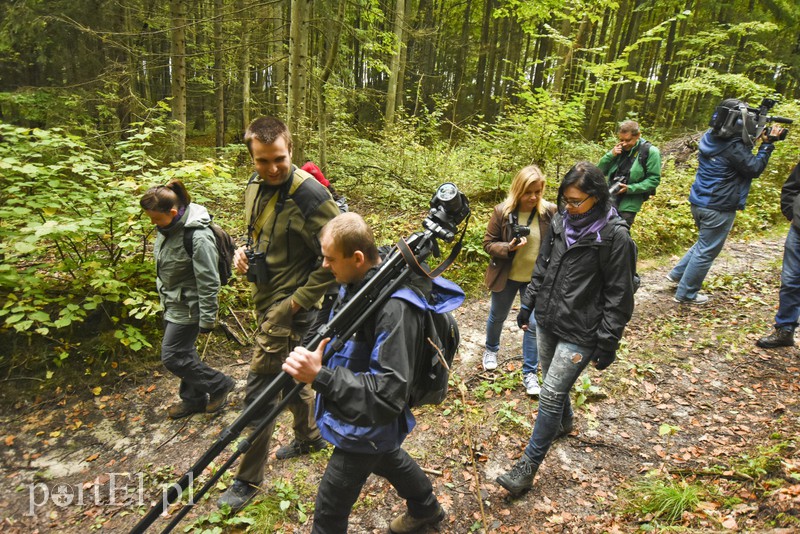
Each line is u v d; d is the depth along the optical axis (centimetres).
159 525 241
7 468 280
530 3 815
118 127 804
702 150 422
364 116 1339
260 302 247
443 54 2305
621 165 465
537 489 257
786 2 1403
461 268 532
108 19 869
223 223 518
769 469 237
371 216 619
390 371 152
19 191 355
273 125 216
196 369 311
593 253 221
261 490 259
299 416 271
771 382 331
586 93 682
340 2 686
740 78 978
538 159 684
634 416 313
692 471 255
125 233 398
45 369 350
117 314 392
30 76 962
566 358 231
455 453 287
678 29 1777
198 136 1689
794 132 860
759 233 679
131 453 295
